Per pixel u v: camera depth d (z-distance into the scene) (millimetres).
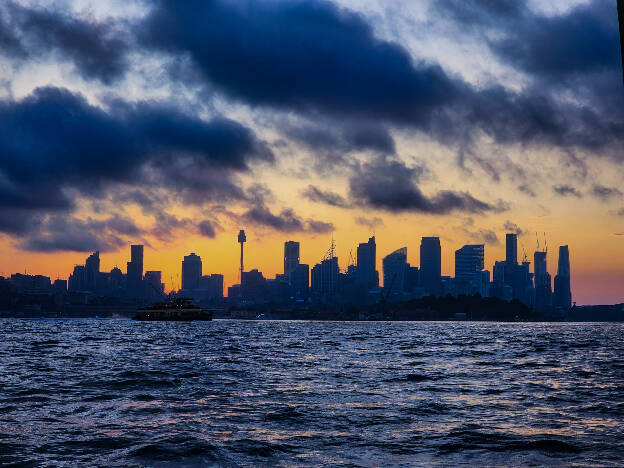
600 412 33156
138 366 67250
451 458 21875
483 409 34312
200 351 100938
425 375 55938
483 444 24281
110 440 25094
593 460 21391
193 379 52000
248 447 23750
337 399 38875
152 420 30609
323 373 58375
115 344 128125
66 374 56906
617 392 42625
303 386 46719
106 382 49406
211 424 29375
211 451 22906
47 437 25844
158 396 40562
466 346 124188
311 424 29375
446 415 32188
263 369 63156
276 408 34719
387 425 29047
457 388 45312
